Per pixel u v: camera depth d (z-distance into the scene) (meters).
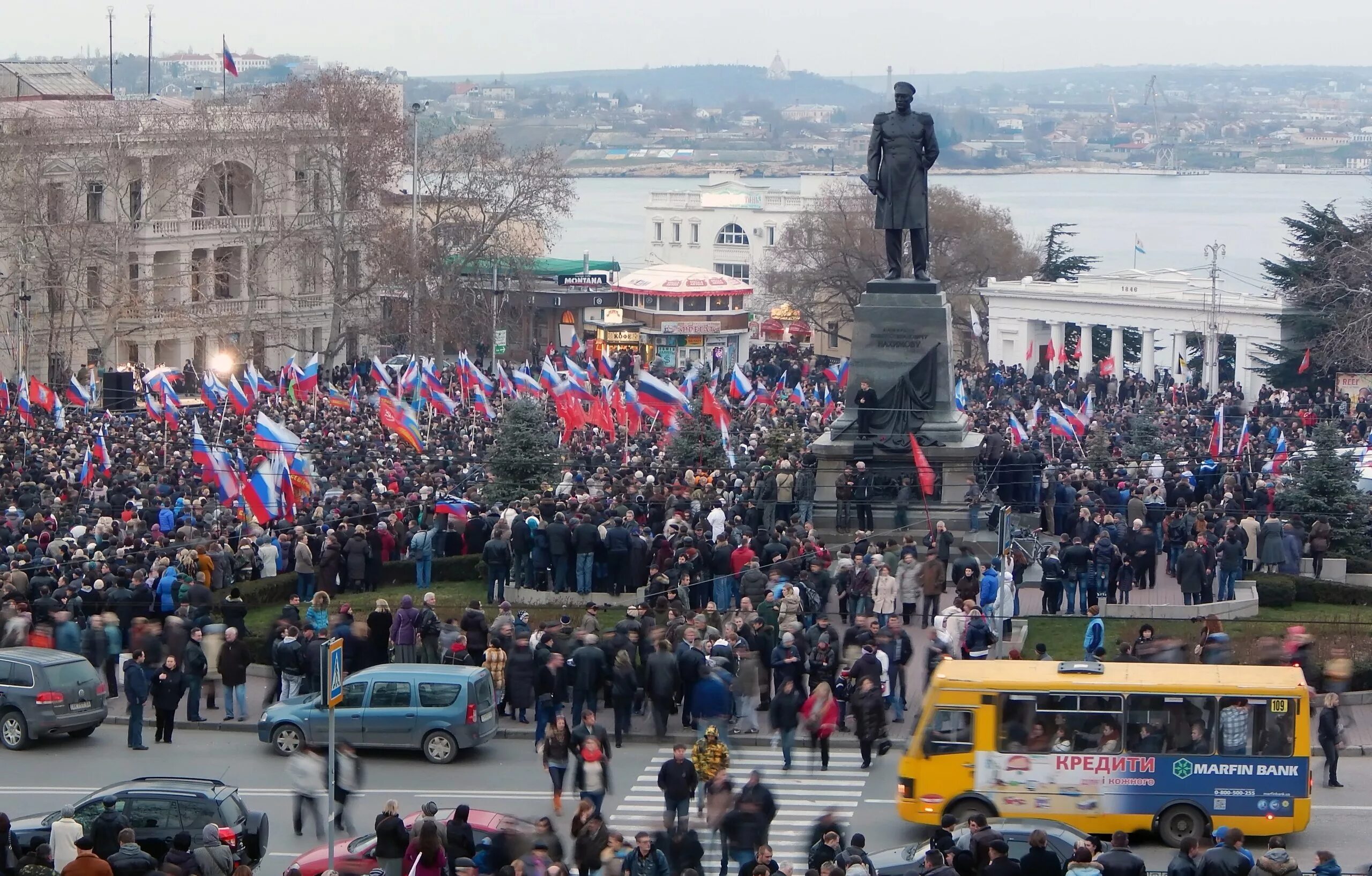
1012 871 34.88
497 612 62.44
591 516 65.19
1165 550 68.50
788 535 63.03
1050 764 43.31
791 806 46.50
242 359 135.50
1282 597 64.81
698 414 81.62
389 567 67.50
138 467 78.00
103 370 125.19
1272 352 144.00
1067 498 69.31
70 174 137.50
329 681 38.72
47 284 129.12
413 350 137.62
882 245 168.50
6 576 57.84
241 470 75.62
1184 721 43.09
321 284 150.38
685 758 43.25
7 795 47.41
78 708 52.03
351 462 81.06
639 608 54.16
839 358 182.50
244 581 65.00
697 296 174.75
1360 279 140.38
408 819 40.44
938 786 43.72
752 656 52.47
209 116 144.88
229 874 37.28
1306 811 42.72
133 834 37.09
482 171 149.62
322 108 144.75
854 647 52.94
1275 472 78.00
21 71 163.62
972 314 153.38
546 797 47.41
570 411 84.69
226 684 54.12
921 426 71.25
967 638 53.19
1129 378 131.50
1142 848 43.03
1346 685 54.44
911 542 61.75
